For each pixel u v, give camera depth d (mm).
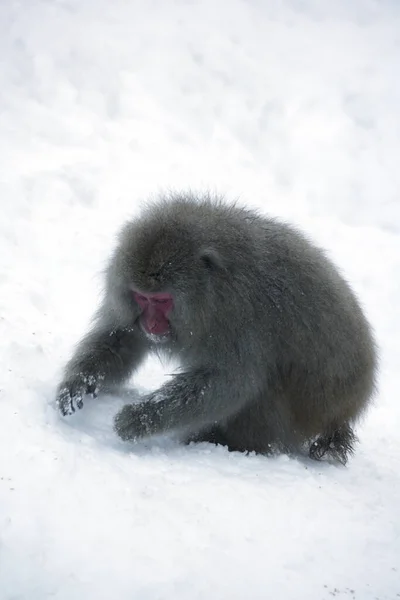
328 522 6984
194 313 8469
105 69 22000
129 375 9609
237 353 8695
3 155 18297
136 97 21469
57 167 18219
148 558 5785
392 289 16781
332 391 9422
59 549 5676
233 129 21438
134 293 8719
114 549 5816
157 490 6871
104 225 16812
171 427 8609
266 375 9102
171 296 8445
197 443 8969
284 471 8156
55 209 16812
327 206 19750
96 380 9109
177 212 8812
